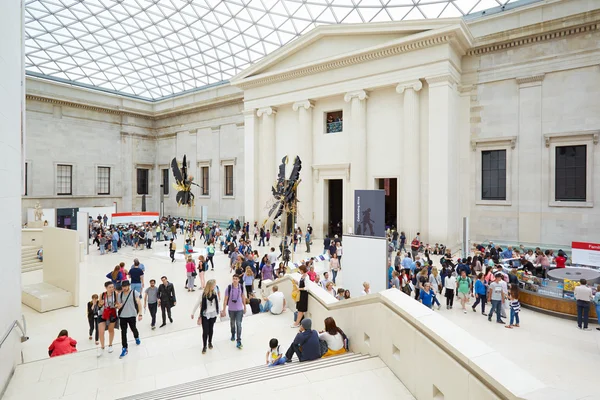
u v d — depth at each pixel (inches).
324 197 1007.0
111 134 1473.9
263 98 1091.3
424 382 145.0
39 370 243.4
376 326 195.3
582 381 247.6
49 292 478.6
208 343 281.9
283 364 222.7
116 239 863.7
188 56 1331.2
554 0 730.8
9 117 243.1
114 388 215.0
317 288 310.8
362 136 909.2
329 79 952.9
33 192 1268.5
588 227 704.4
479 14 869.8
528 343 316.8
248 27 1177.4
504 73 796.0
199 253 829.8
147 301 387.9
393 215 1226.0
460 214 851.4
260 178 1115.3
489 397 106.0
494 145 810.2
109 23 1160.8
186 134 1488.7
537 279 427.5
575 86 718.5
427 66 799.1
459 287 418.3
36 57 1243.8
